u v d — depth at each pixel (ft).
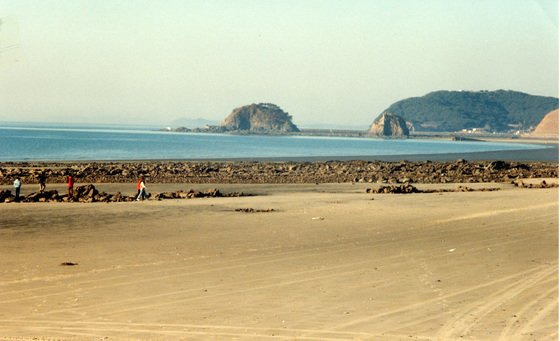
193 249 79.56
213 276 65.00
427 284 61.26
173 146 588.91
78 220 105.50
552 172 258.57
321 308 53.67
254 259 73.20
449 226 95.40
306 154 476.13
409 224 98.89
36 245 82.79
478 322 49.57
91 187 150.00
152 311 53.11
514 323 49.19
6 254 76.64
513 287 59.72
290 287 60.49
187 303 55.42
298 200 140.77
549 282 61.31
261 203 133.39
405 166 284.82
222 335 46.98
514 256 73.36
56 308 54.19
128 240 86.58
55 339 46.16
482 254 74.69
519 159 424.87
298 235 89.81
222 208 123.65
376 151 567.18
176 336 46.80
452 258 72.64
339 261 71.72
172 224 101.60
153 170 243.60
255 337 46.50
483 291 58.54
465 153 533.55
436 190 169.58
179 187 185.68
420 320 50.24
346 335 46.83
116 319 51.06
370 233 90.84
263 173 244.63
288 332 47.60
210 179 217.15
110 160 346.54
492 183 201.26
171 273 66.44
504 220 98.89
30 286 61.31
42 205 126.31
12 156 381.19
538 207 112.27
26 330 48.37
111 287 60.85
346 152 531.50
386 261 71.46
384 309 53.26
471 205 125.29
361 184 197.77
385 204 130.41
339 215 111.86
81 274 66.13
